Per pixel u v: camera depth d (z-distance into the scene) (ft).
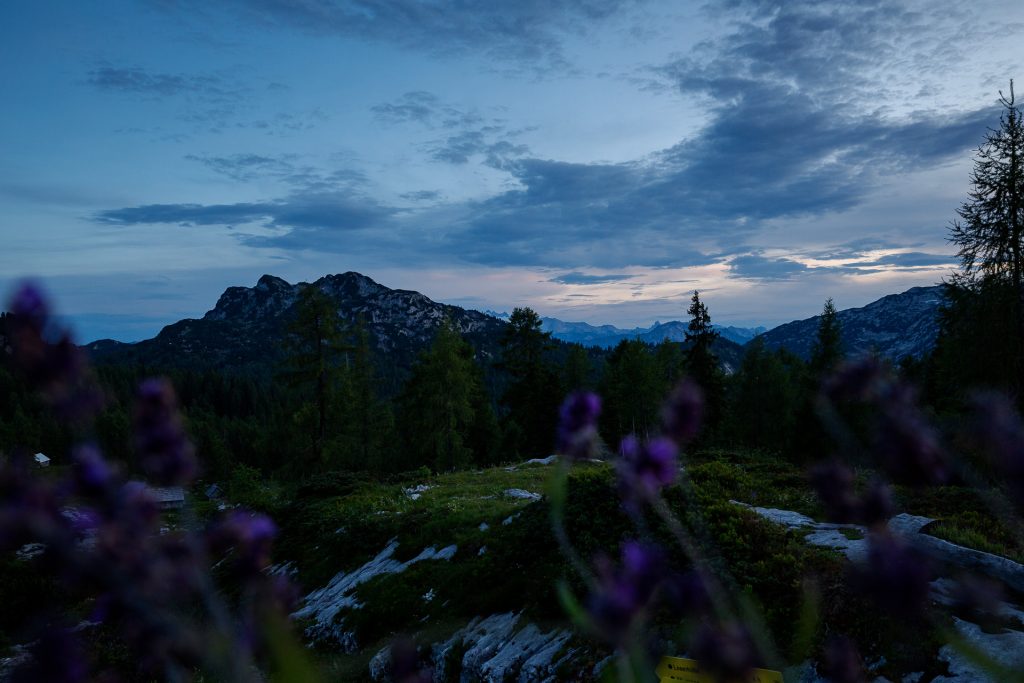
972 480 3.33
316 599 50.31
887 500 3.51
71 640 2.56
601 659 24.86
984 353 68.69
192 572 3.02
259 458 204.95
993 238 69.97
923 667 16.79
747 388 169.37
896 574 3.27
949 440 3.46
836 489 3.57
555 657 26.81
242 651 3.00
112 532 2.80
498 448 193.57
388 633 38.24
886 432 3.66
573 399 4.86
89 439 2.94
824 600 19.84
